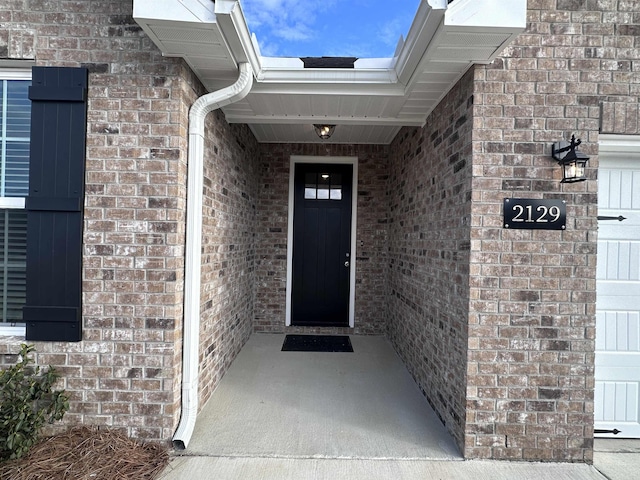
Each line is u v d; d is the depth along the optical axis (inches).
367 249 171.0
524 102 79.2
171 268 79.0
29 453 70.5
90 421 78.5
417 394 108.6
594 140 79.7
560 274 78.7
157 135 79.1
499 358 78.5
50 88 77.7
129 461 71.2
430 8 62.9
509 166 79.0
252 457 76.7
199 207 85.5
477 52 73.5
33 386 71.2
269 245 171.2
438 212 100.0
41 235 78.0
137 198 78.8
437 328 98.0
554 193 79.1
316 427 88.6
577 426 78.4
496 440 78.3
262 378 117.9
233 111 111.1
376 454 78.6
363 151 170.6
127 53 79.0
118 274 78.7
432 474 73.1
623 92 80.2
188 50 75.5
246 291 153.1
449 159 92.6
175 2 63.9
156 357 78.9
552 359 78.5
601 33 80.0
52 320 77.8
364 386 113.3
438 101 100.5
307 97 98.8
